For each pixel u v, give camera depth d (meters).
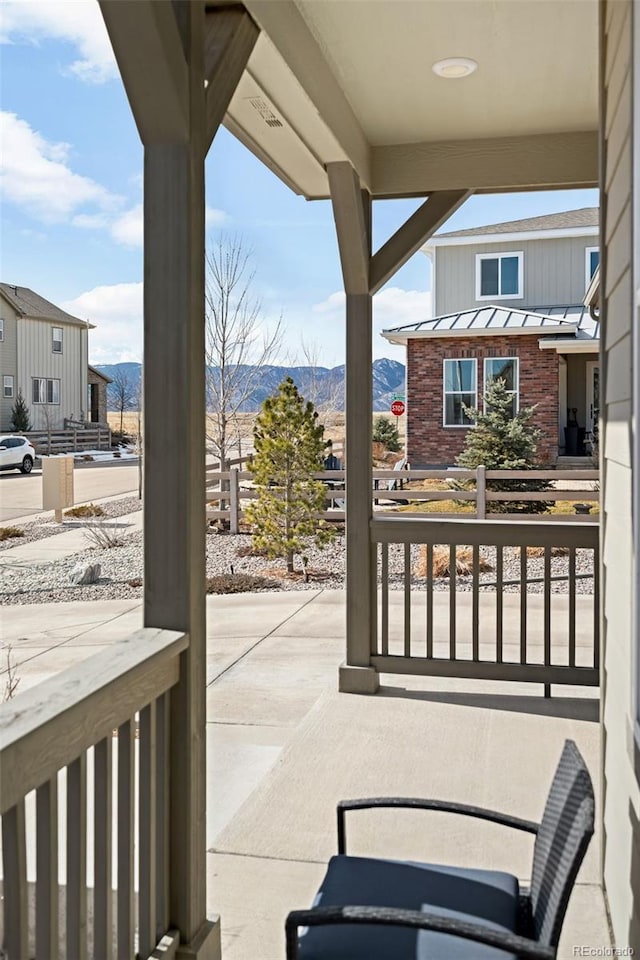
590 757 3.75
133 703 1.96
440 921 1.46
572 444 15.76
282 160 4.30
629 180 2.15
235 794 3.45
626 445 2.27
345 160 4.27
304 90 3.26
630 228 2.14
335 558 9.70
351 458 4.79
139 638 2.13
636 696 2.05
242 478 11.15
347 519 4.79
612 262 2.57
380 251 4.79
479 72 3.77
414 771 3.62
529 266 17.17
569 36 3.40
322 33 3.38
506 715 4.34
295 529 8.79
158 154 2.19
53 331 29.30
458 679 5.01
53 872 1.65
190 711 2.22
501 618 4.66
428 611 4.74
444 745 3.92
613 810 2.53
